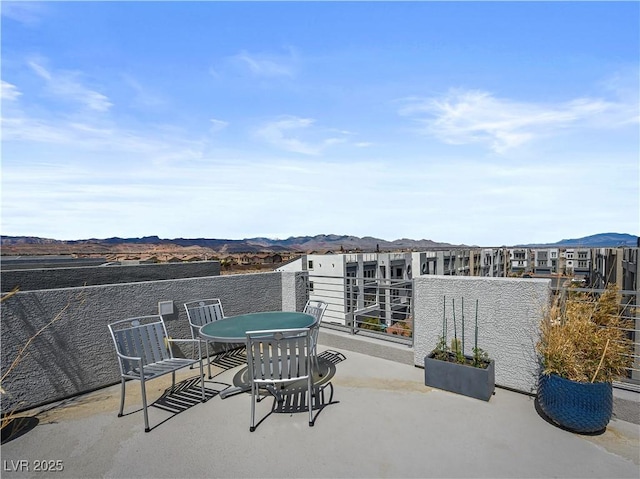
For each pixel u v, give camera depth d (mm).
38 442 2865
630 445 2695
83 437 2934
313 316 4324
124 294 4234
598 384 2729
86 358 3881
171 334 4699
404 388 3840
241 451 2701
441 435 2879
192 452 2697
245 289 5645
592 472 2385
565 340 2926
